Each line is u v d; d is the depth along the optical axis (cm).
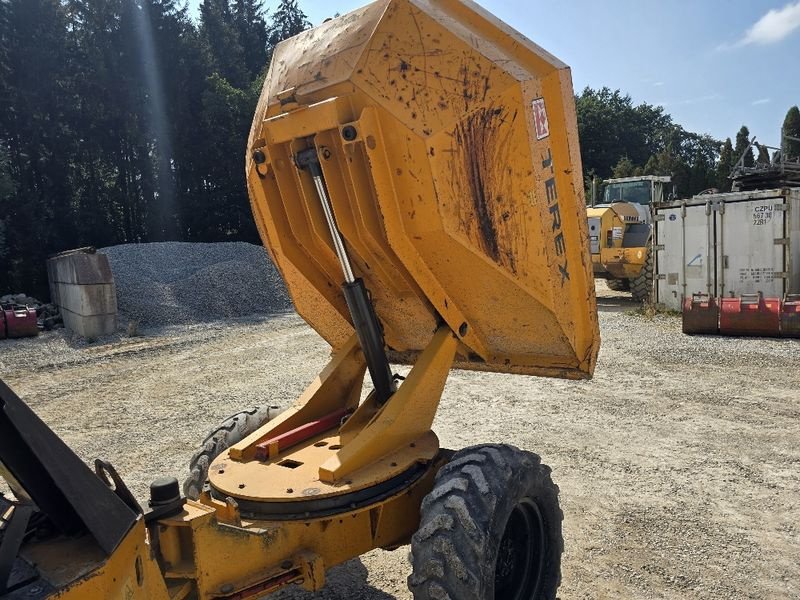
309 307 434
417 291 357
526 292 338
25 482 198
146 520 249
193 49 3494
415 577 280
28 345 1385
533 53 330
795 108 4575
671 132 7925
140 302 1747
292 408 386
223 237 3578
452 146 307
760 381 862
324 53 334
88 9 3147
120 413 829
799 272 1324
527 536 341
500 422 711
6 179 2261
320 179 331
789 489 520
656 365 974
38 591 178
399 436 340
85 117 3088
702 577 394
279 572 280
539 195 323
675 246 1426
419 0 327
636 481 541
